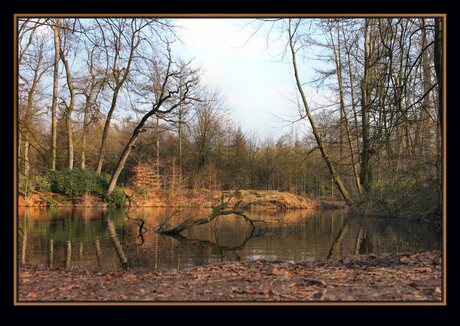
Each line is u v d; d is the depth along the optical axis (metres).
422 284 6.27
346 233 16.20
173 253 11.81
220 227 18.73
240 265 8.51
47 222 19.12
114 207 29.16
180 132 39.16
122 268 9.47
